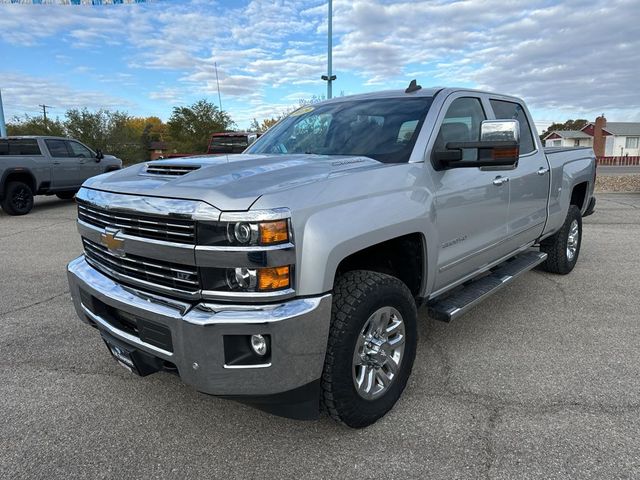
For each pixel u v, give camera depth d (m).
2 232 9.48
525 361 3.59
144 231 2.50
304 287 2.33
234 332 2.24
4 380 3.44
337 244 2.39
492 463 2.47
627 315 4.48
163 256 2.40
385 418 2.90
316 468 2.48
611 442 2.61
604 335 4.04
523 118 4.66
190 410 3.04
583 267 6.18
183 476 2.45
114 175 3.05
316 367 2.41
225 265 2.23
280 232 2.23
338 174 2.67
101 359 3.76
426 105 3.48
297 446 2.66
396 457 2.55
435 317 3.36
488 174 3.74
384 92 3.97
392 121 3.45
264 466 2.51
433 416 2.90
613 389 3.16
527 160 4.50
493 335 4.08
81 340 4.12
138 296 2.59
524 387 3.21
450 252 3.39
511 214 4.18
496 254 4.09
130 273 2.70
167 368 2.54
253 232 2.20
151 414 3.00
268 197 2.27
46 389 3.31
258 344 2.30
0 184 11.39
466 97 3.81
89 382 3.40
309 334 2.33
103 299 2.76
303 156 3.23
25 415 3.00
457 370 3.47
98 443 2.71
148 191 2.49
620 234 8.35
